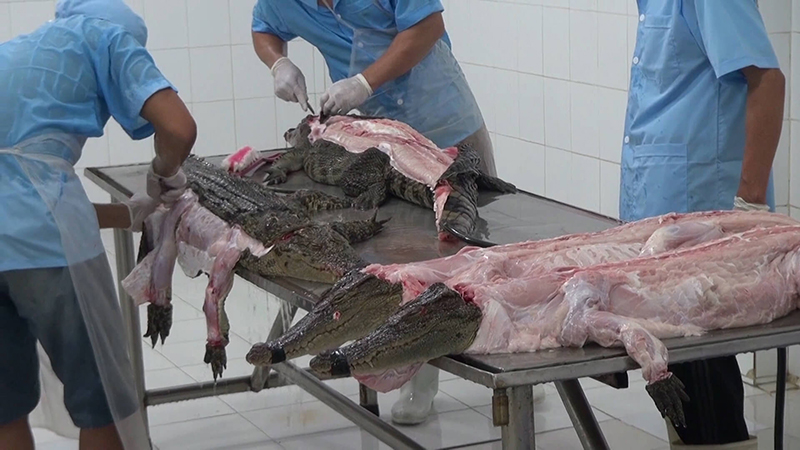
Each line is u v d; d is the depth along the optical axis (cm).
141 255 303
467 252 228
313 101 646
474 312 192
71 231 257
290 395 402
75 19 268
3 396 270
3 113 255
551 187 491
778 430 259
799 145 370
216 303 263
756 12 269
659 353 184
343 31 361
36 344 276
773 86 267
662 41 285
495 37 513
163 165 274
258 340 442
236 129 623
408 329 186
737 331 203
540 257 224
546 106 484
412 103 360
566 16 459
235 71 614
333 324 203
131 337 358
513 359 187
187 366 429
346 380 414
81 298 258
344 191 312
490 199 308
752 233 219
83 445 273
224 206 273
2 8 557
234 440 363
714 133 282
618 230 240
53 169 257
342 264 236
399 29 342
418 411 364
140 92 261
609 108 442
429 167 295
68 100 260
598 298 197
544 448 341
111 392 267
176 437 367
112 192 338
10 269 251
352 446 354
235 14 607
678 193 287
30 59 259
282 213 262
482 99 534
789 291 211
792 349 386
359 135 328
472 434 354
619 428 354
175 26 596
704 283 204
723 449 271
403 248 256
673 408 182
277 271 246
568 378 182
